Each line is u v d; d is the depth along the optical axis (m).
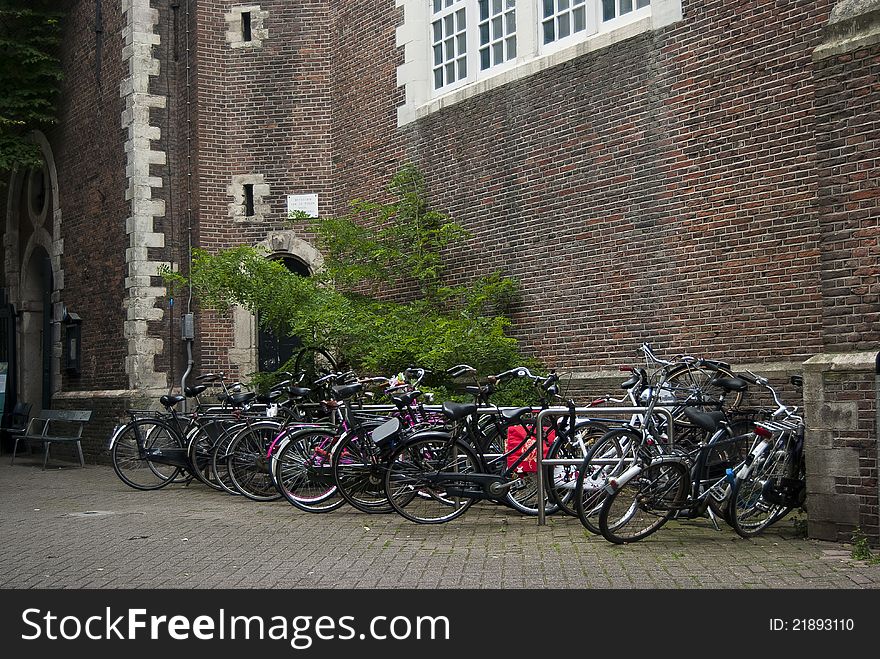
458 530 8.15
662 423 8.24
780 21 9.55
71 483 13.23
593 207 11.41
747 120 9.83
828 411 7.41
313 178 15.91
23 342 20.03
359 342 12.25
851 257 7.43
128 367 16.02
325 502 9.62
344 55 15.58
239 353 15.77
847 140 7.48
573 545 7.29
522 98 12.37
